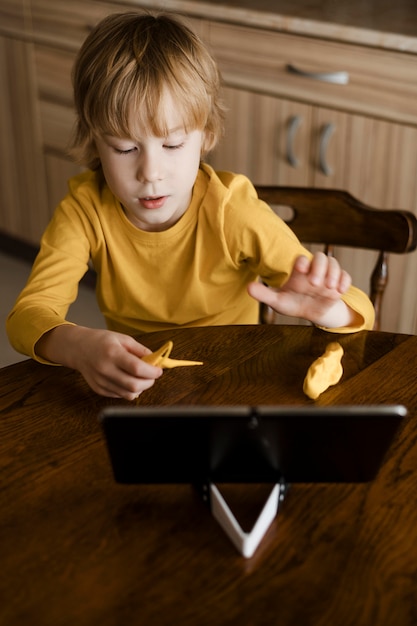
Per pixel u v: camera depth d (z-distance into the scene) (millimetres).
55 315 1229
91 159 1413
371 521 894
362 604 784
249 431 835
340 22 2031
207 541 865
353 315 1270
